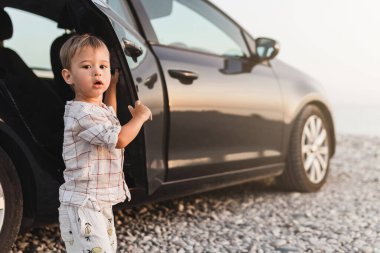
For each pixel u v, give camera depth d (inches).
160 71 125.3
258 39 162.1
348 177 218.1
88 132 77.9
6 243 101.7
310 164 179.8
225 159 144.7
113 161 82.0
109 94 96.7
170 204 162.2
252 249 123.2
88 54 78.5
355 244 127.7
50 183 108.6
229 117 144.7
